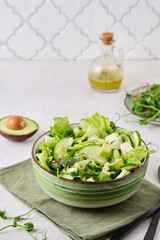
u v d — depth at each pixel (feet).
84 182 2.66
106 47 4.19
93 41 4.72
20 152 3.39
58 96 4.13
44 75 4.47
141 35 4.75
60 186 2.71
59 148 2.91
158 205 2.82
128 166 2.77
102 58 4.21
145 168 2.83
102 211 2.81
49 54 4.75
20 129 3.49
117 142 2.94
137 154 2.83
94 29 4.66
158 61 4.86
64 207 2.84
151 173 3.18
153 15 4.66
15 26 4.58
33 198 2.90
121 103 4.05
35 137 3.57
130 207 2.84
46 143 2.93
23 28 4.60
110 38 4.11
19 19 4.55
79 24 4.63
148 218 2.79
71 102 4.05
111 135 3.00
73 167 2.76
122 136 3.02
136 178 2.75
